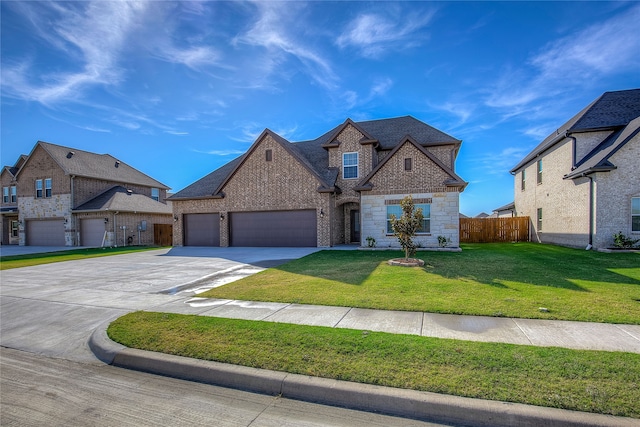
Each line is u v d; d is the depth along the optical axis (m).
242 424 2.85
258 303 6.44
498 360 3.53
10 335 5.41
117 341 4.62
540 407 2.74
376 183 16.42
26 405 3.25
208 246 21.23
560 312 5.34
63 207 26.02
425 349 3.88
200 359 3.95
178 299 7.12
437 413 2.87
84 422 2.92
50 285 9.26
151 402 3.27
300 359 3.77
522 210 23.73
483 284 7.52
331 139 19.48
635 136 13.99
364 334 4.45
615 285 7.30
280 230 19.31
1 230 30.14
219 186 20.42
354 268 10.23
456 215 15.31
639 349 3.90
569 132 16.44
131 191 29.44
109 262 14.37
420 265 10.32
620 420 2.54
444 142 19.02
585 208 15.27
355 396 3.13
